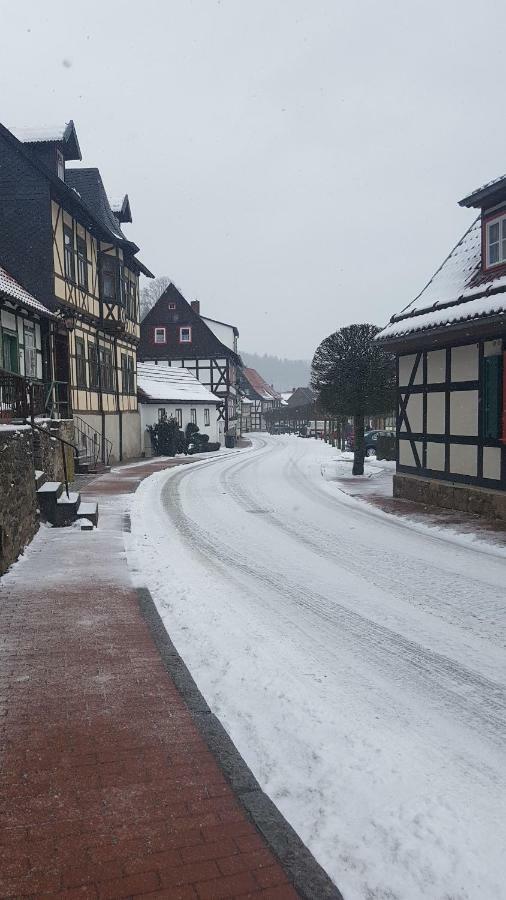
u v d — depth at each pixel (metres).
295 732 4.05
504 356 11.68
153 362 49.69
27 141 20.12
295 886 2.73
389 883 2.76
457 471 13.38
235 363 56.56
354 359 21.09
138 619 6.14
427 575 8.26
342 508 14.35
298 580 7.98
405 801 3.34
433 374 14.19
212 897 2.66
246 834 3.04
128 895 2.66
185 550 9.69
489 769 3.71
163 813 3.18
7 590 7.05
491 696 4.73
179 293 49.47
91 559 8.49
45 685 4.64
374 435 33.44
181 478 21.05
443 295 13.76
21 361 17.23
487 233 12.71
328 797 3.37
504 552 9.52
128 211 30.30
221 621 6.15
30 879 2.73
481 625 6.32
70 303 20.92
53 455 14.63
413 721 4.29
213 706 4.38
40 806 3.23
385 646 5.71
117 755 3.70
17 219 19.14
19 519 8.67
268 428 84.50
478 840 3.04
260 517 13.05
